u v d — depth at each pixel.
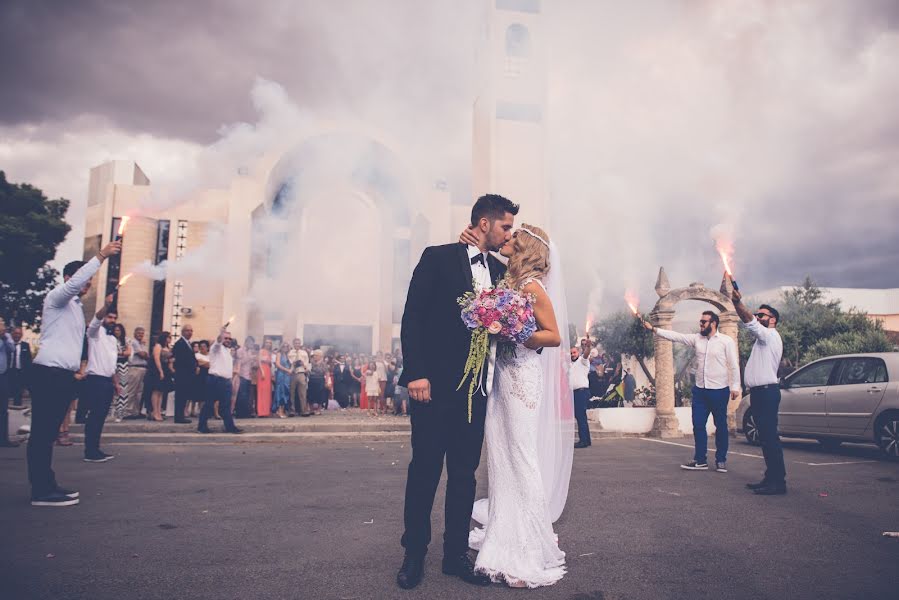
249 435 10.44
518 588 2.78
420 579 2.84
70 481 5.68
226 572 2.96
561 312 3.62
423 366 2.90
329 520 4.12
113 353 7.29
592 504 4.77
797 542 3.61
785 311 22.34
